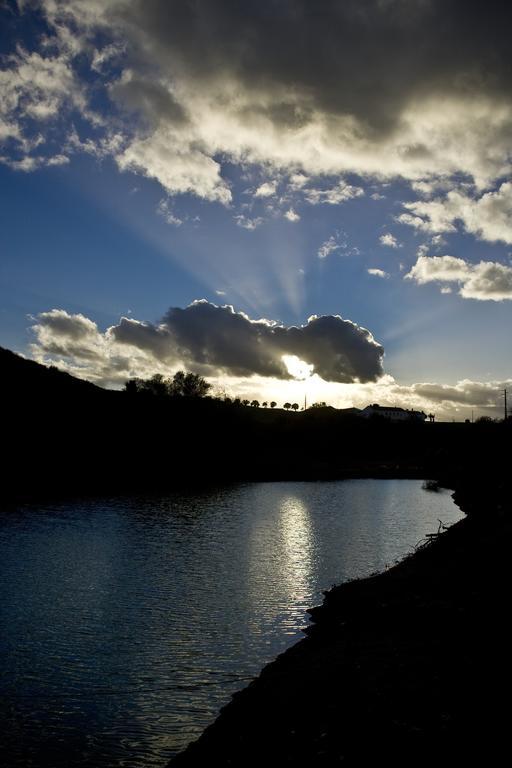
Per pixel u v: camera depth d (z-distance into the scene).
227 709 14.74
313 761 10.05
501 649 13.62
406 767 9.14
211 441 144.50
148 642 20.59
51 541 42.12
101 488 83.94
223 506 69.69
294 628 22.19
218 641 20.73
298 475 132.75
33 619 23.22
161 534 46.75
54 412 123.62
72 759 12.92
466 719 10.37
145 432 132.88
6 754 13.04
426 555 30.06
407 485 113.31
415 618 18.44
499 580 20.16
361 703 12.04
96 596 26.95
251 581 30.45
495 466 106.69
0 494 70.00
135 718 14.88
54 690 16.53
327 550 40.69
